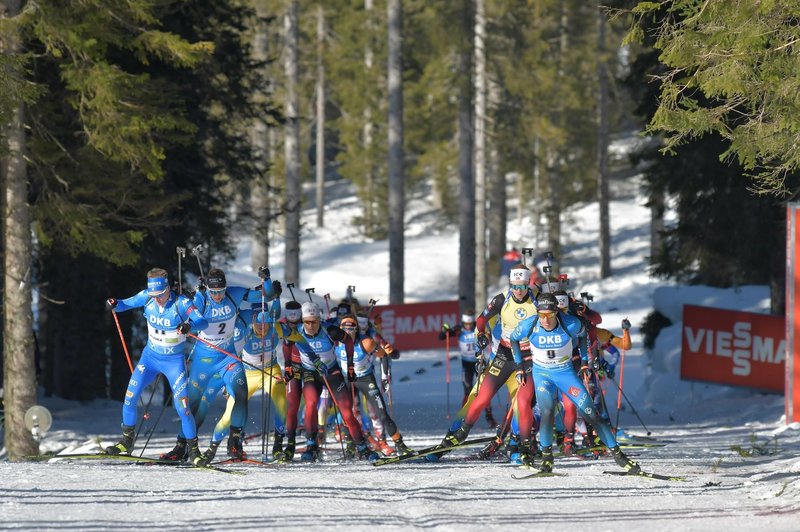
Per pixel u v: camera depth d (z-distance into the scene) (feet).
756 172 235.61
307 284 568.00
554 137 524.93
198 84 246.68
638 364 346.54
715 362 247.50
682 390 261.44
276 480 107.55
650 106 274.98
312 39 637.71
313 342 137.90
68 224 190.80
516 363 118.11
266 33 526.16
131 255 191.21
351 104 650.02
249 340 144.25
